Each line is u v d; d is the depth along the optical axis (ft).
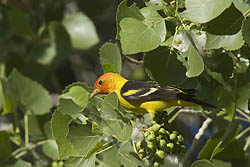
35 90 47.96
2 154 44.96
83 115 36.76
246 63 37.50
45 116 47.62
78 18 55.57
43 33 56.54
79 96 35.60
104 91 39.06
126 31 33.78
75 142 35.91
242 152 43.52
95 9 62.03
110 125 35.58
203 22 33.04
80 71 64.44
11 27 56.59
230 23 34.17
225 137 38.06
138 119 38.40
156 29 34.19
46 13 58.90
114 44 39.19
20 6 59.06
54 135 36.88
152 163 35.24
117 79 38.86
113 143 38.70
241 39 33.91
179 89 37.35
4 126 59.72
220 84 36.55
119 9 34.53
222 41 34.09
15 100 47.65
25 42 58.34
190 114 43.19
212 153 39.22
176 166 34.81
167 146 34.53
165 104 37.37
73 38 55.52
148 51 35.45
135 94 37.65
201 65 34.14
